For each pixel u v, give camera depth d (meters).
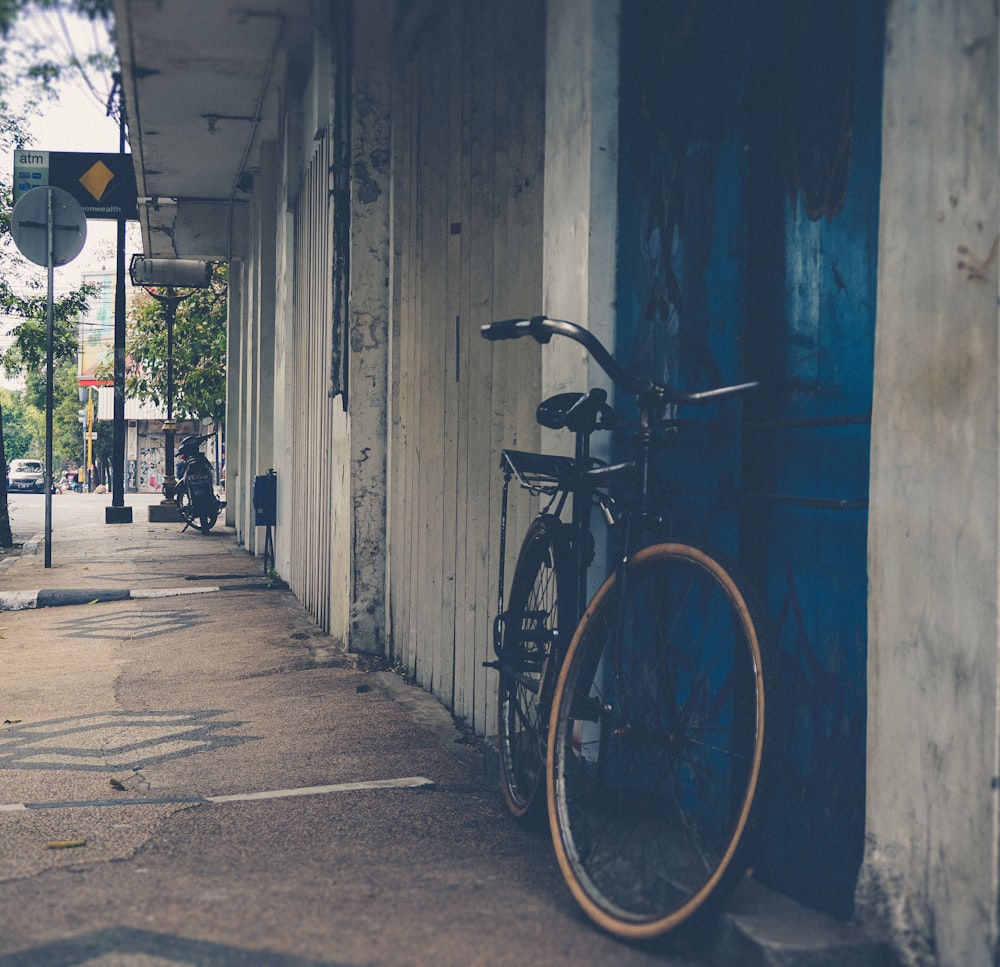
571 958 2.84
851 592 3.06
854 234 3.10
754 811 2.73
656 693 3.55
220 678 7.14
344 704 6.21
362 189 7.64
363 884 3.39
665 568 3.34
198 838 3.92
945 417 2.54
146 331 31.17
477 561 5.60
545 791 3.84
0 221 20.61
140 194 17.42
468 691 5.72
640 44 4.18
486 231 5.58
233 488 21.75
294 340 11.70
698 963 2.83
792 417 3.36
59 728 5.91
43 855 3.73
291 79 10.65
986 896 2.41
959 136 2.50
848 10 3.15
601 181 4.21
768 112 3.50
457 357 6.02
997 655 2.38
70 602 10.71
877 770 2.76
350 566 7.70
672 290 3.91
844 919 3.04
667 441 3.39
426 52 6.79
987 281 2.41
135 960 2.80
